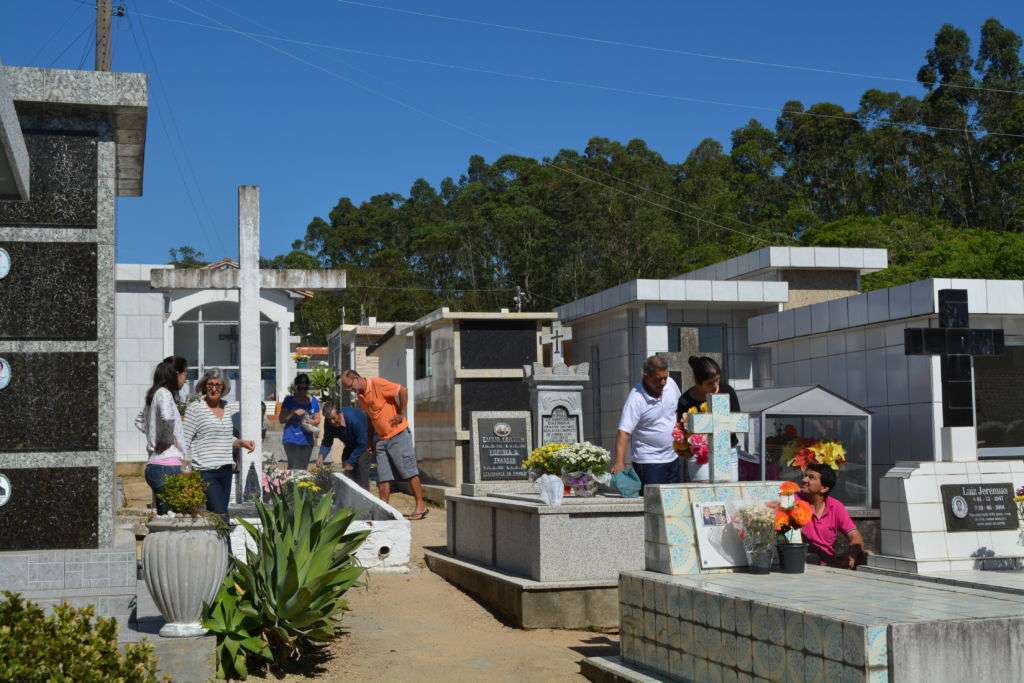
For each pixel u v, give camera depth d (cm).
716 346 1753
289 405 1459
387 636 820
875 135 6856
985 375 1218
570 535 891
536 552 889
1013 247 3922
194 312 2847
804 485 865
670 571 682
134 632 671
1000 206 6069
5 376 753
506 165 8425
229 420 961
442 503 1492
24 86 750
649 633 673
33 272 763
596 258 6612
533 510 893
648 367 904
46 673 474
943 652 484
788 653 530
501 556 974
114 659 501
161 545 658
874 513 1074
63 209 770
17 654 477
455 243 7631
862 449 1101
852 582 640
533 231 7062
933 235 5325
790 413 1087
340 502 1259
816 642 509
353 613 884
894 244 5119
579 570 889
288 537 723
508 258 7175
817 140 7400
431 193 9850
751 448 1110
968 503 926
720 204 7012
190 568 658
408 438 1346
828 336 1352
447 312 1603
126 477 1945
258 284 1295
